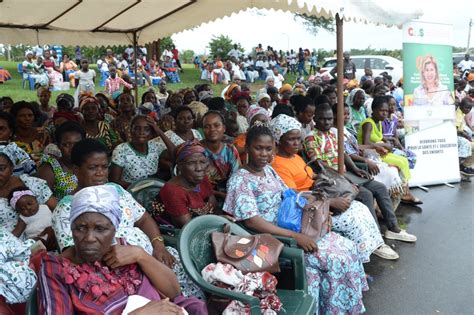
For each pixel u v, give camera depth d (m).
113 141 5.78
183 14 6.53
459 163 8.34
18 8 5.87
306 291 2.85
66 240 2.46
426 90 7.25
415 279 4.23
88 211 1.97
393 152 6.29
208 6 5.96
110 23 7.20
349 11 3.89
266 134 3.37
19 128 5.08
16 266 2.15
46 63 17.45
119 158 4.31
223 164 4.28
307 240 3.20
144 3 5.92
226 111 6.68
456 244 5.04
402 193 5.69
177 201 3.31
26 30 7.27
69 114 5.54
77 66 20.48
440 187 7.43
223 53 37.06
